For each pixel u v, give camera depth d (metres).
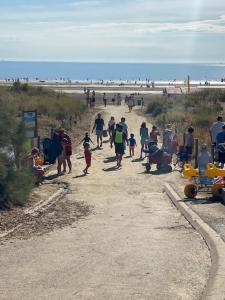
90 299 9.45
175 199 19.91
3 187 18.30
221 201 19.28
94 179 25.14
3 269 11.30
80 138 40.50
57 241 13.85
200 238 13.93
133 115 59.12
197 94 72.94
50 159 27.48
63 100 62.34
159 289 9.95
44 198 20.58
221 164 22.45
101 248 13.05
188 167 22.41
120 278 10.62
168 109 60.31
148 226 15.70
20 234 14.67
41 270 11.21
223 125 24.28
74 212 18.00
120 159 29.05
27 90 71.94
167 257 12.12
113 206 19.16
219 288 9.70
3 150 20.20
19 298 9.51
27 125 26.00
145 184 23.94
